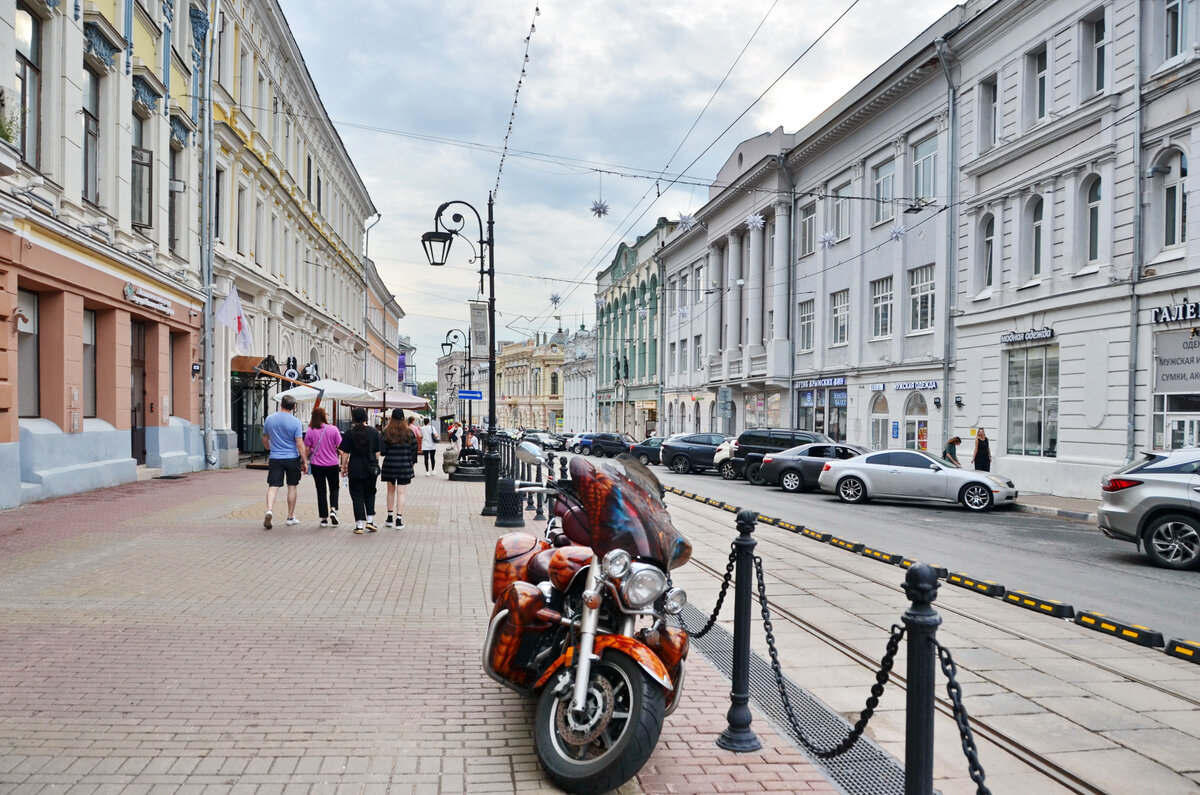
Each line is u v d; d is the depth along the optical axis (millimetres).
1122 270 17906
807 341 33688
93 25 15133
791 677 5684
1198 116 16141
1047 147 20141
